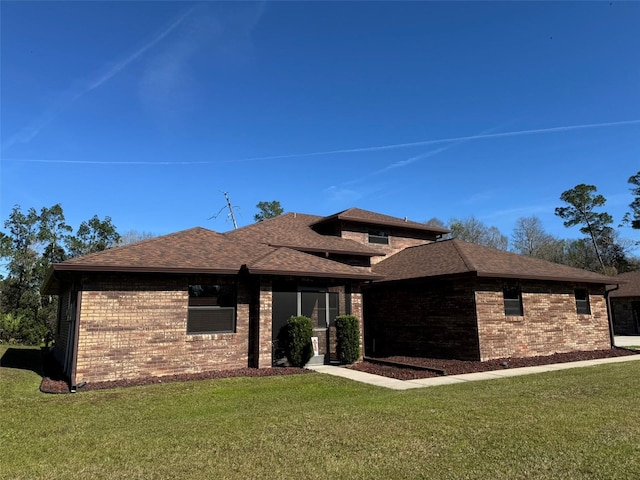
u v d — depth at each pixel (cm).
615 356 1530
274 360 1252
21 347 2105
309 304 1492
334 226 2045
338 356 1286
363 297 1775
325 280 1348
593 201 4662
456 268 1406
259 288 1200
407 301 1584
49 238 3186
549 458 448
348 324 1284
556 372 1116
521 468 422
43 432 582
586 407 682
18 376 1068
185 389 898
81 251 3262
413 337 1543
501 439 513
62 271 1016
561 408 677
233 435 550
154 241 1266
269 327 1201
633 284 2966
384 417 630
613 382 933
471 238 5044
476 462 440
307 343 1241
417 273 1533
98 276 1029
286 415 655
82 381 972
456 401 743
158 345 1075
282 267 1214
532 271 1509
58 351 1545
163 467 440
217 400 791
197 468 436
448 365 1247
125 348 1034
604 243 4788
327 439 526
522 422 591
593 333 1688
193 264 1135
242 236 1762
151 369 1059
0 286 2895
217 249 1322
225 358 1165
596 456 450
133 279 1068
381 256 1994
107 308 1027
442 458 454
